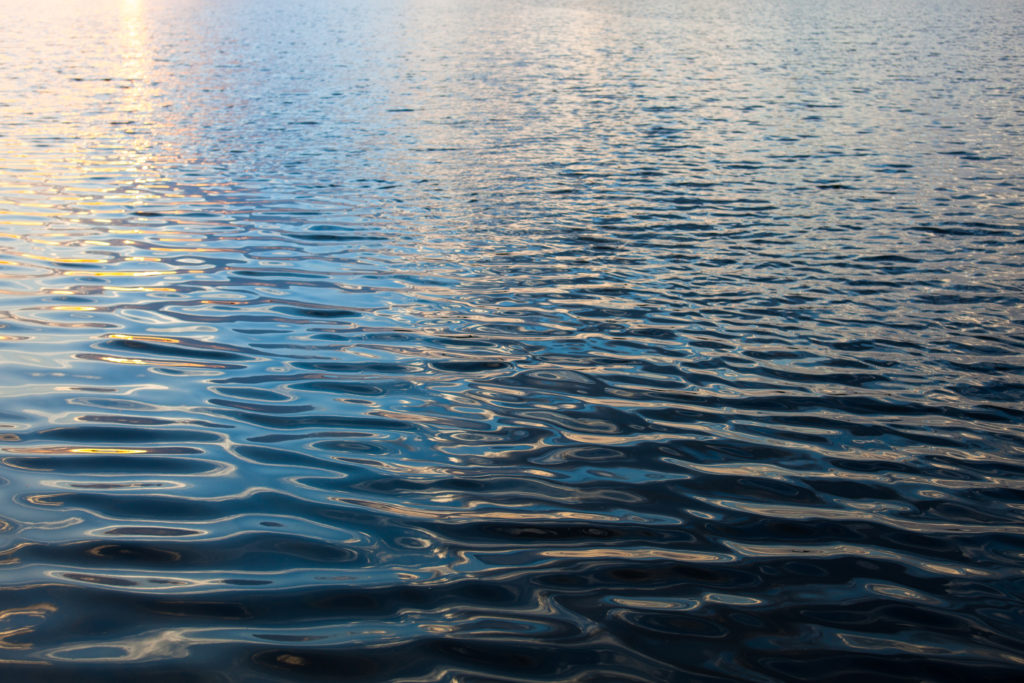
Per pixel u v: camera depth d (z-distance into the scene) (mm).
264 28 35812
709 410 4746
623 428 4465
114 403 4480
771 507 3705
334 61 24984
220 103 17531
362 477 3793
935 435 4508
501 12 44188
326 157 12656
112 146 13094
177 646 2584
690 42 30344
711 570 3197
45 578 2902
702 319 6305
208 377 4918
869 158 12734
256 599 2846
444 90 19484
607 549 3305
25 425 4148
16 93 18062
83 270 7078
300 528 3330
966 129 15000
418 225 9016
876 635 2852
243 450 4000
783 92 19172
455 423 4430
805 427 4562
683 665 2643
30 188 10219
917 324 6270
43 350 5219
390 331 5863
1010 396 5039
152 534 3223
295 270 7305
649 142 13953
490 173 11734
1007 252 8234
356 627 2729
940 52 26891
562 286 7035
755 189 10844
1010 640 2859
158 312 6070
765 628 2857
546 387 4980
